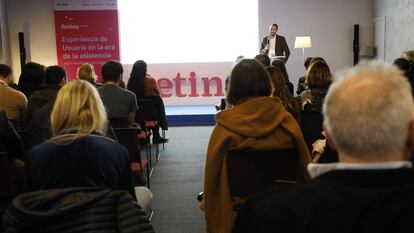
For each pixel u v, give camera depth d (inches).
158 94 264.2
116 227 62.4
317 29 423.8
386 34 386.9
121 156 70.2
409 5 337.4
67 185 65.8
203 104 424.2
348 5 422.6
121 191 64.2
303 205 36.1
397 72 37.4
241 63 87.9
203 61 420.8
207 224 87.7
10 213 60.3
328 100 37.9
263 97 85.6
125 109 166.4
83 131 70.0
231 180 86.5
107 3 413.4
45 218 58.7
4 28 412.5
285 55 369.4
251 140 83.2
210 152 85.9
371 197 34.4
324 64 145.5
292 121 86.9
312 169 40.3
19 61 428.5
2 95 153.5
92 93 73.8
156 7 417.7
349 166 36.4
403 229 33.6
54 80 142.3
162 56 421.7
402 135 35.5
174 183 197.9
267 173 86.0
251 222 37.2
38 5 424.2
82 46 417.4
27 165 68.2
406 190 34.5
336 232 34.4
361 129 35.2
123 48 422.0
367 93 35.7
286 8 420.5
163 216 157.6
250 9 418.6
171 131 334.6
